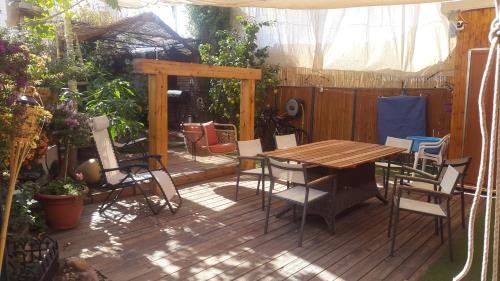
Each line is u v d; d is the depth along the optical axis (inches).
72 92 204.5
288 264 134.8
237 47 388.2
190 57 456.4
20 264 107.0
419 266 136.6
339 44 374.9
